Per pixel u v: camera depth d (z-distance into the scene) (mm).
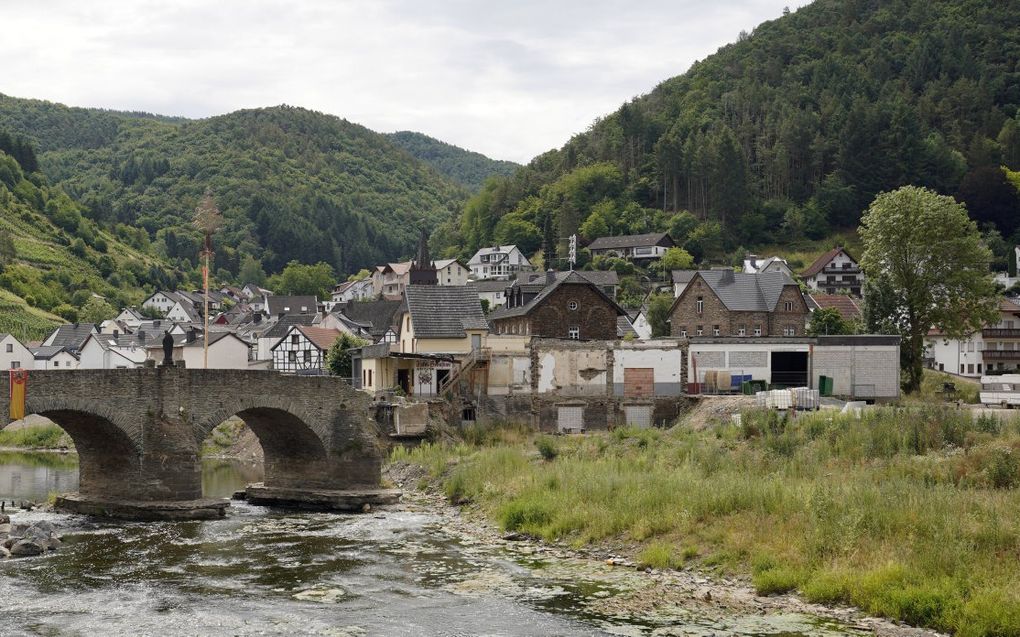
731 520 40344
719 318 110375
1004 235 196125
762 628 30391
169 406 51000
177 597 34312
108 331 173000
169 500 50812
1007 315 112438
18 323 172750
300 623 31188
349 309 168750
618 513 43094
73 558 40531
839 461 49406
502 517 47094
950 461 46375
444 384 76500
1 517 46031
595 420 75562
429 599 33969
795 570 34938
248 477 70125
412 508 53469
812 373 77688
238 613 32312
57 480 68250
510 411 75125
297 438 58844
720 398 70875
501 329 107438
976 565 32500
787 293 111125
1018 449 46438
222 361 122062
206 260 69125
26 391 44938
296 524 48844
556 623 31078
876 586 32312
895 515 37125
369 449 58656
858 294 172125
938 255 84875
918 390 85000
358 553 41531
